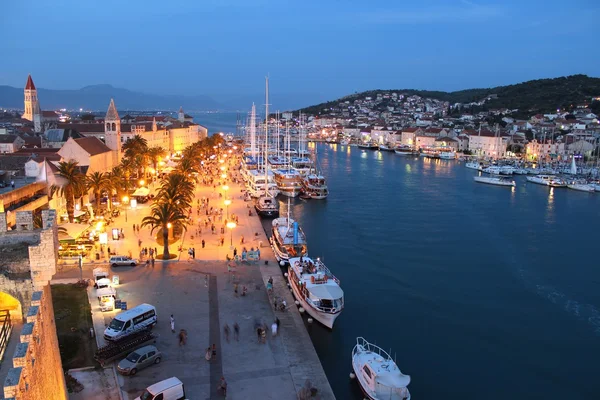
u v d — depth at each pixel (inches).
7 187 2652.6
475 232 3843.5
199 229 3186.5
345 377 1691.7
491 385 1710.1
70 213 3115.2
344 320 2174.0
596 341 2057.1
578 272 2930.6
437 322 2192.4
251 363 1594.5
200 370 1529.3
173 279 2325.3
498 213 4616.1
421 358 1870.1
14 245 1110.4
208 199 4325.8
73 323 1756.9
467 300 2461.9
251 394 1423.5
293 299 2165.4
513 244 3528.5
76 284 2162.9
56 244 1008.2
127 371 1454.2
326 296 1989.4
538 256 3245.6
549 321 2242.9
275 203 4178.2
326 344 1930.4
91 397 1321.4
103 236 2630.4
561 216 4522.6
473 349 1957.4
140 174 5022.1
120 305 1875.0
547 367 1840.6
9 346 859.4
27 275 993.5
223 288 2240.4
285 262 2620.6
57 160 3796.8
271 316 1962.4
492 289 2625.5
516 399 1636.3
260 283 2329.0
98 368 1475.1
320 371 1568.7
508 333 2110.0
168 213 2620.6
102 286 2068.2
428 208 4768.7
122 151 5595.5
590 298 2529.5
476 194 5664.4
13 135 5452.8
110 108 5280.5
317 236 3617.1
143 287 2204.7
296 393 1440.7
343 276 2758.4
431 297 2484.0
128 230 3166.8
